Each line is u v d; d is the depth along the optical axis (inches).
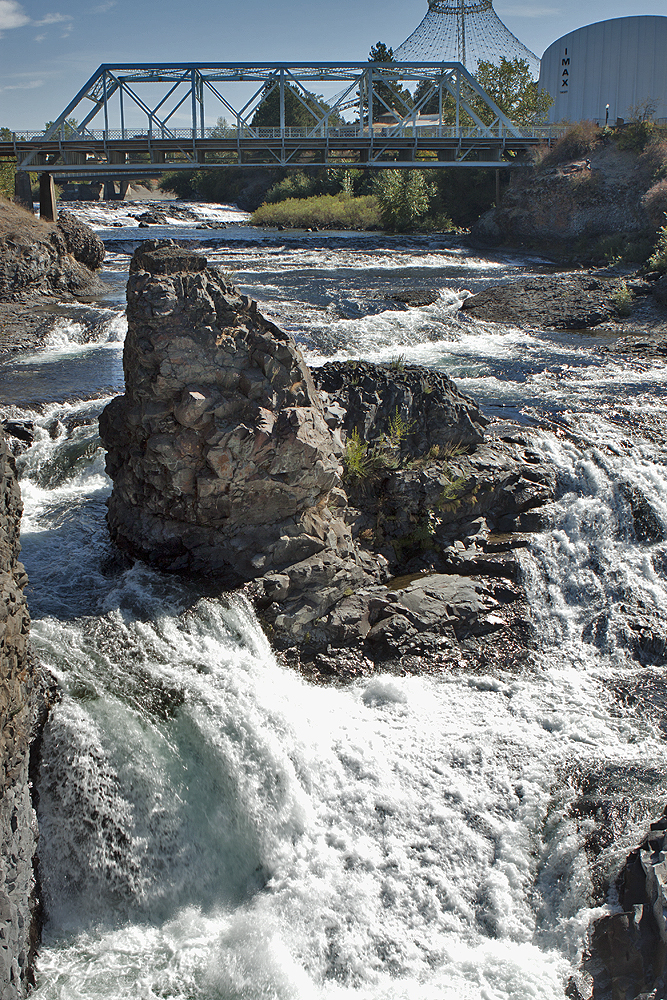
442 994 294.2
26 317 1029.8
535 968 301.9
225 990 296.0
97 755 338.3
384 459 513.7
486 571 502.6
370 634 442.9
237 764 352.5
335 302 1131.3
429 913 323.9
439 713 406.0
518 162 2230.6
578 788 366.3
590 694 430.9
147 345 404.8
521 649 457.4
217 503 428.5
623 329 1061.1
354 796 360.5
